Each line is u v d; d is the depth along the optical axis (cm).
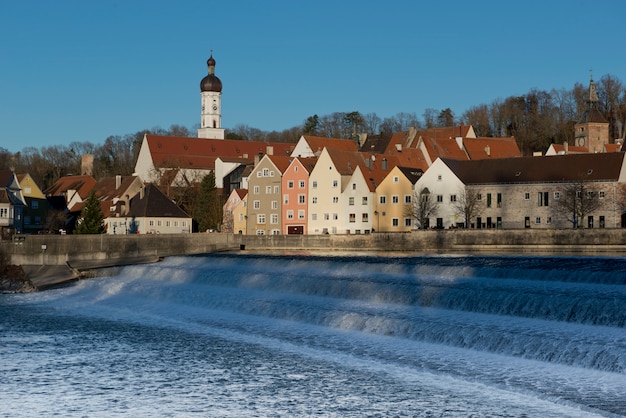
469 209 14162
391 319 5928
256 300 7462
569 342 4772
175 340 6162
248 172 19212
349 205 15725
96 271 11325
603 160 13638
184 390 4562
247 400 4322
